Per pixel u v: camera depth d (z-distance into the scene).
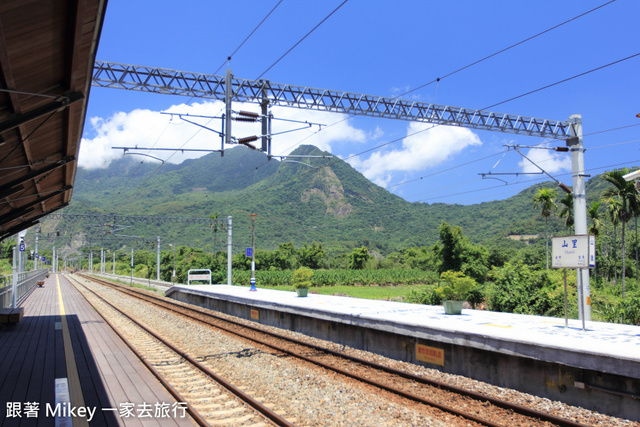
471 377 9.38
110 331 14.87
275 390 8.27
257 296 20.70
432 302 20.61
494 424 6.43
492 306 18.83
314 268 73.12
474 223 119.38
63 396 7.18
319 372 9.59
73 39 5.53
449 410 7.08
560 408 7.40
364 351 12.23
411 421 6.71
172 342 13.48
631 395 6.79
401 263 75.12
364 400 7.67
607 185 88.44
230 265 32.66
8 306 18.73
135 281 56.59
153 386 8.12
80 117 8.81
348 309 14.18
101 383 8.27
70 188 15.91
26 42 5.35
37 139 8.98
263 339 14.07
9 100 6.48
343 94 16.25
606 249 44.28
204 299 25.62
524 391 8.41
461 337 9.45
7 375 8.81
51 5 4.84
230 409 7.05
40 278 53.53
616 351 7.18
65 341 12.67
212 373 9.07
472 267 37.47
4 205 12.86
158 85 14.25
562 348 7.66
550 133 18.75
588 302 12.45
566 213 37.84
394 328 11.16
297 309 15.42
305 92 15.83
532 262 45.25
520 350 8.33
